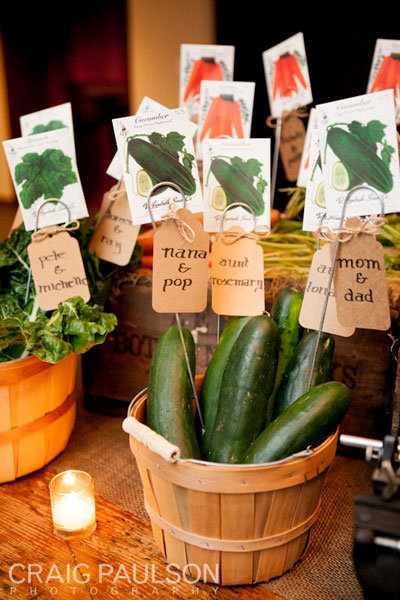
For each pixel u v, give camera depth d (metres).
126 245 1.68
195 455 1.15
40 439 1.49
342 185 1.19
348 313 1.20
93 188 5.40
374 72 1.81
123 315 1.79
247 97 1.83
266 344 1.17
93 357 1.87
